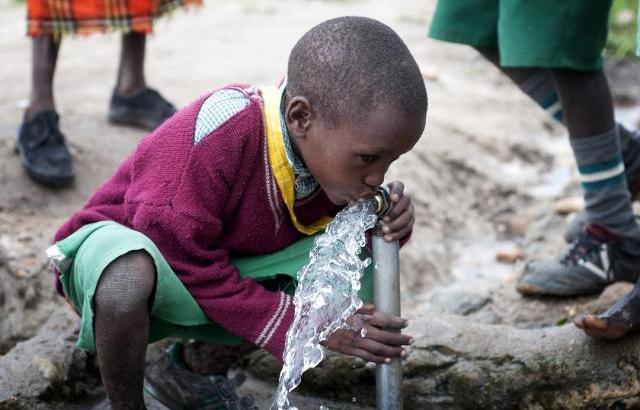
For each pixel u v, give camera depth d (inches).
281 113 96.0
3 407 108.8
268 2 324.8
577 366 113.1
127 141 195.8
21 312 147.8
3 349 146.2
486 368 116.6
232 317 98.3
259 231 101.6
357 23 92.0
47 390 112.9
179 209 95.1
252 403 115.1
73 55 266.5
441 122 224.2
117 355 94.7
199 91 230.8
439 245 184.7
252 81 237.8
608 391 110.6
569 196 198.2
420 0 326.6
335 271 97.3
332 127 90.7
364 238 96.6
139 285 91.8
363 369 119.9
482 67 269.7
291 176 97.6
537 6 122.1
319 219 105.3
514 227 195.3
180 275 97.4
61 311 127.1
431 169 203.3
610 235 133.7
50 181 171.0
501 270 178.7
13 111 208.7
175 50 266.8
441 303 157.2
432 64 263.6
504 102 249.1
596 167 129.6
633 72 267.0
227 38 278.2
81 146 189.0
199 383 112.3
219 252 99.1
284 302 98.7
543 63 122.9
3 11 325.1
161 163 96.6
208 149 95.0
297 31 284.4
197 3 189.2
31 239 157.9
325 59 90.0
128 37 195.5
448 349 119.0
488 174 209.5
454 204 199.0
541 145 231.0
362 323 97.9
